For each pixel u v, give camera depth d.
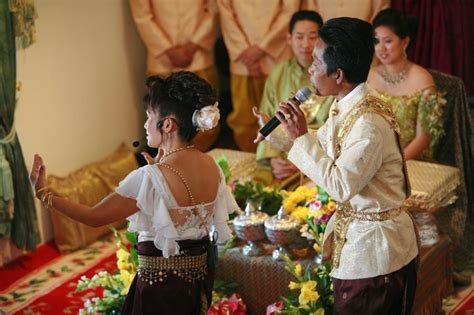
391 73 5.16
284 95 5.52
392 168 3.09
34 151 5.51
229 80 7.16
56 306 4.75
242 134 6.48
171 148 3.08
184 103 3.00
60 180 5.59
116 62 6.28
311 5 6.05
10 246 5.32
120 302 3.99
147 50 6.48
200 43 6.32
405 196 3.19
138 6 6.23
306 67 5.42
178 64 6.34
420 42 5.95
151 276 3.09
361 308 3.18
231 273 4.14
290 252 4.01
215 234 3.15
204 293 3.17
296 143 3.12
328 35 3.07
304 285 3.68
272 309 3.83
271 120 3.24
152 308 3.12
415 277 3.33
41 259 5.41
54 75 5.62
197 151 3.13
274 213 4.37
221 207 3.19
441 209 5.03
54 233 5.55
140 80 6.60
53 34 5.57
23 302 4.80
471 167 5.29
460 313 4.53
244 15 6.14
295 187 5.21
